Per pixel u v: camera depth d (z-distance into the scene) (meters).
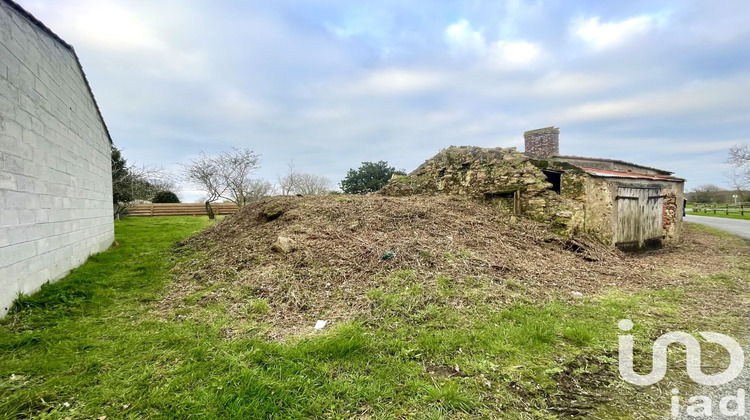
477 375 2.24
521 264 4.97
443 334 2.81
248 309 3.44
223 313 3.37
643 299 4.03
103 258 6.34
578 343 2.75
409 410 1.87
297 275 4.17
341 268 4.31
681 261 6.73
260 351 2.49
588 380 2.23
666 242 8.98
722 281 4.99
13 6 3.64
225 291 4.00
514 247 5.80
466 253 4.92
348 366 2.32
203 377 2.16
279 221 6.63
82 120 6.02
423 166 10.81
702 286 4.70
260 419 1.75
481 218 7.09
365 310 3.31
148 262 6.00
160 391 2.00
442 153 10.19
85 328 3.01
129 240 8.90
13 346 2.61
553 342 2.74
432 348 2.58
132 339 2.75
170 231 11.07
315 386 2.08
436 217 6.45
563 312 3.45
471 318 3.18
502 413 1.87
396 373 2.24
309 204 7.34
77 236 5.56
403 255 4.62
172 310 3.54
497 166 8.38
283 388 2.02
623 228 7.30
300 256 4.64
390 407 1.89
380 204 7.18
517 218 7.46
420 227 5.90
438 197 8.80
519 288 4.05
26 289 3.73
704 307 3.75
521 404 1.96
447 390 2.01
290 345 2.63
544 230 6.91
